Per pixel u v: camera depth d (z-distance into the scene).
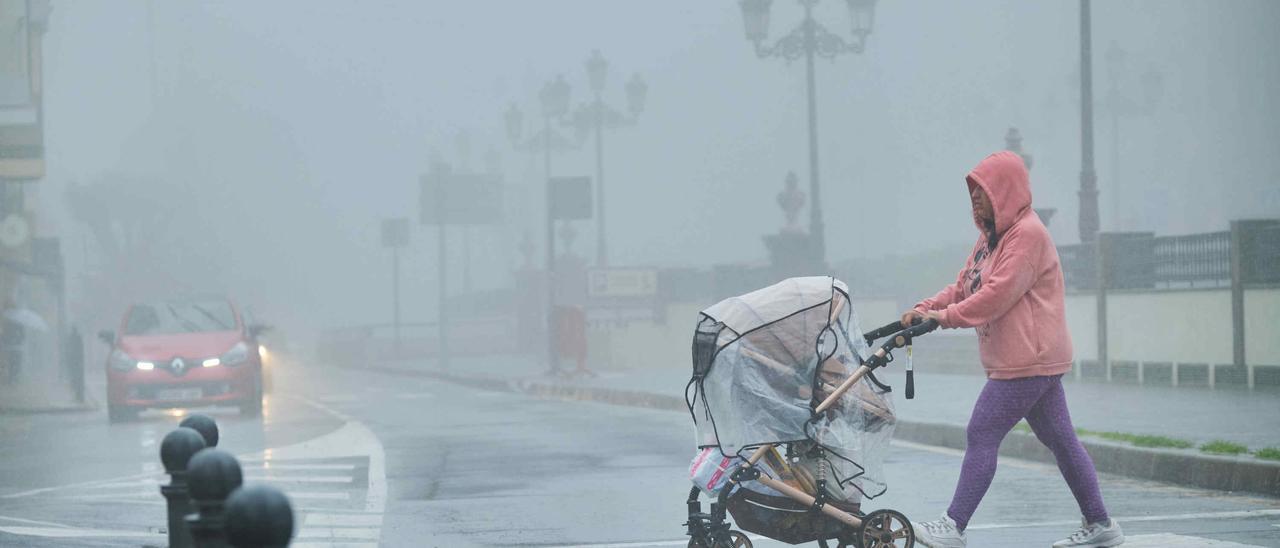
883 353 9.01
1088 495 9.74
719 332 8.88
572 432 23.33
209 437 7.26
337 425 26.41
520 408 31.17
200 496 5.23
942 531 9.41
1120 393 26.12
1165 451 15.01
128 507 13.99
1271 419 19.44
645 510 13.23
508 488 15.27
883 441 9.12
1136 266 29.84
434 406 32.81
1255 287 26.34
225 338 29.94
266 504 4.16
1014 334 9.42
